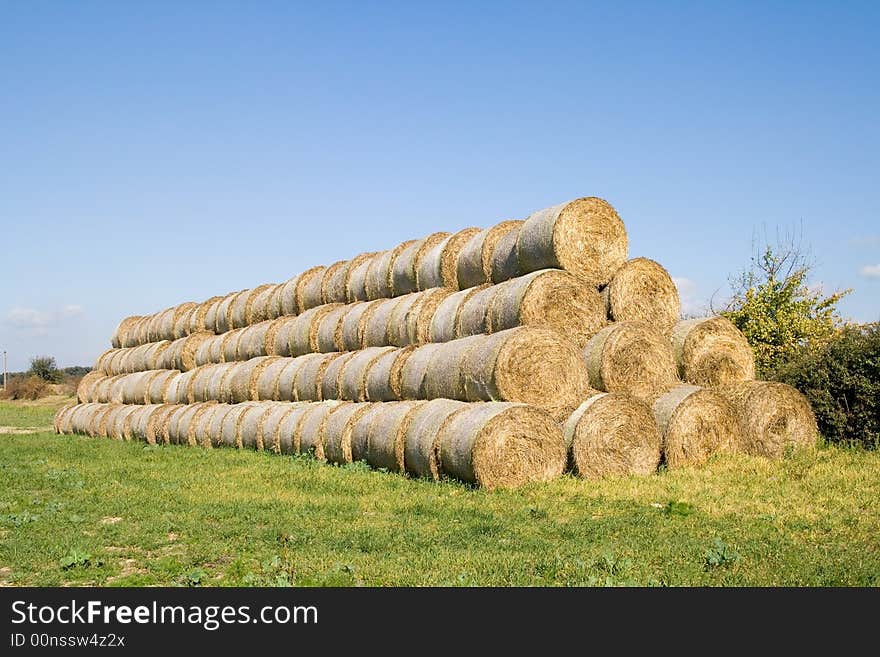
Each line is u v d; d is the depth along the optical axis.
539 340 14.74
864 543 9.13
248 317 26.59
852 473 13.31
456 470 13.85
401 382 17.47
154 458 20.08
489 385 14.59
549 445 13.88
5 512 12.45
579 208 15.89
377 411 16.56
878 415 15.78
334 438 17.86
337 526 10.73
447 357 15.87
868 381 15.91
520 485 13.55
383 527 10.61
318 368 20.70
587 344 15.44
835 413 16.22
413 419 15.32
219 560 9.20
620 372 15.11
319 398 20.70
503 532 10.10
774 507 11.12
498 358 14.48
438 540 9.66
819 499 11.55
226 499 13.12
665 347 15.59
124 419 27.83
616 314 15.98
